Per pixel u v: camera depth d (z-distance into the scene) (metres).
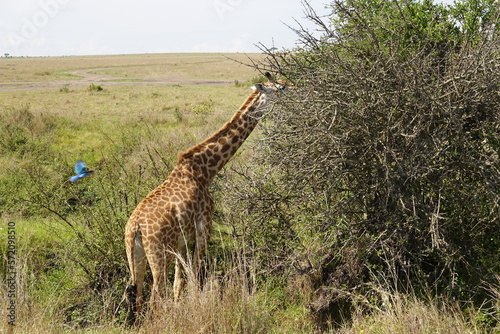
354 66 8.34
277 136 8.38
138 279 8.52
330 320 8.38
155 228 8.34
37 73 87.62
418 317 6.99
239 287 7.77
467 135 8.02
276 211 9.14
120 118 28.83
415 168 7.60
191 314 7.07
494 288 7.59
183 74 93.06
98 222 10.09
